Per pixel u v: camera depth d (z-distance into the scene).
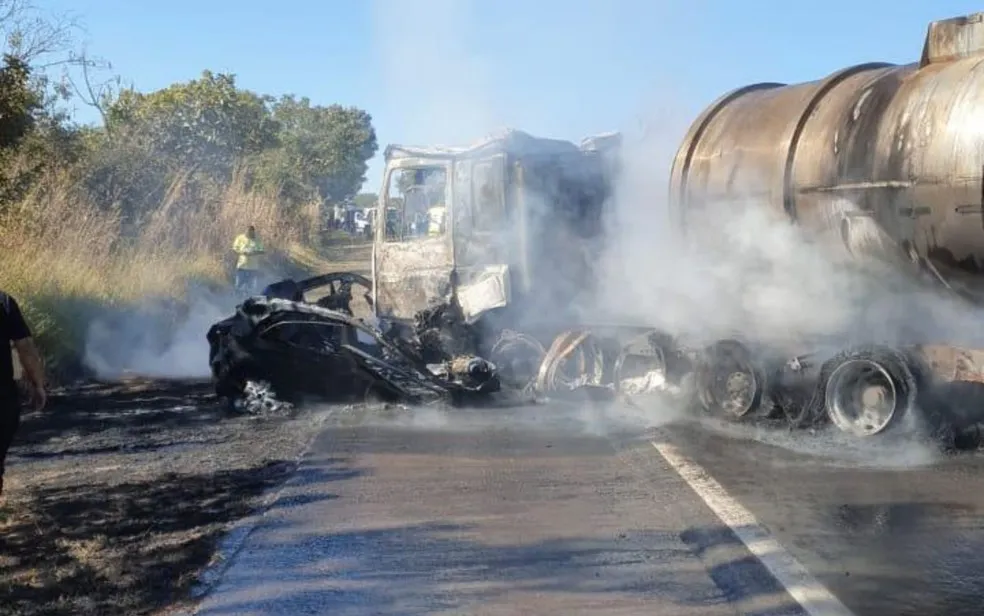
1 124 17.48
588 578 5.89
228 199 29.28
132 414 11.59
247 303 12.01
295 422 10.99
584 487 7.96
